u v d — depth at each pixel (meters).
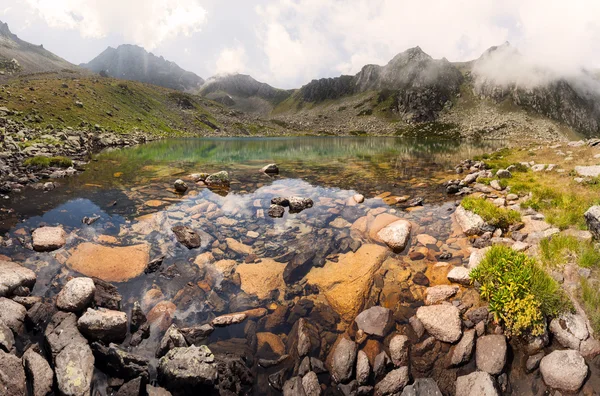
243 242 3.85
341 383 1.90
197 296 2.71
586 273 2.57
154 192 6.36
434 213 5.06
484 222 4.10
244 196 6.20
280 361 2.03
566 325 2.11
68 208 5.04
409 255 3.51
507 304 2.24
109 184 7.06
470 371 1.98
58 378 1.76
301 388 1.81
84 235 3.89
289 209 5.29
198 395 1.81
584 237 3.23
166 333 2.14
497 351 2.01
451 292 2.69
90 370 1.87
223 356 2.03
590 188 5.30
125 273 3.04
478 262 3.05
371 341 2.21
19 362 1.80
